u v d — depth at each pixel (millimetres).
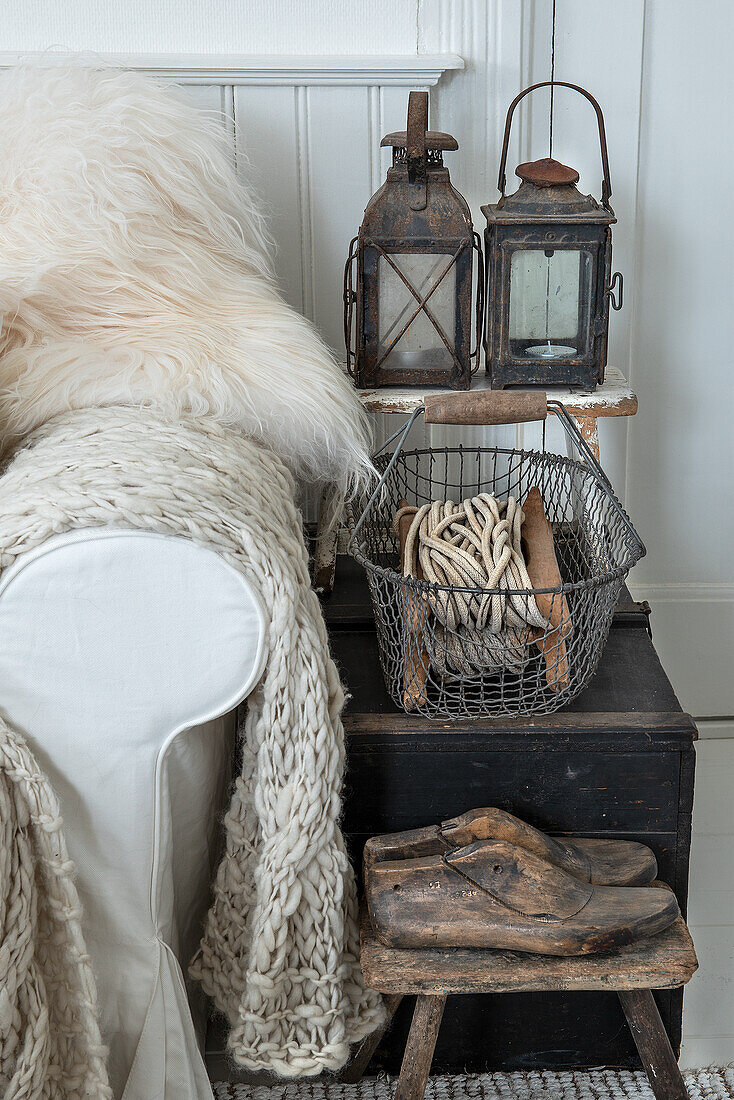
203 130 1364
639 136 1603
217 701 939
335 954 1024
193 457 1010
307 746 977
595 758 1111
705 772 1815
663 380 1743
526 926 991
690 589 1869
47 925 972
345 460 1274
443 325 1387
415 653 1146
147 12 1491
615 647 1305
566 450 1717
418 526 1224
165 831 983
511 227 1311
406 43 1523
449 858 1022
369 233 1334
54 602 886
